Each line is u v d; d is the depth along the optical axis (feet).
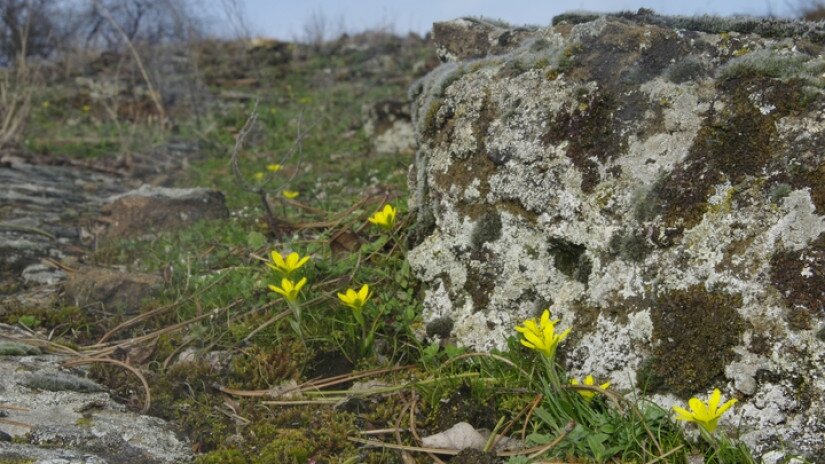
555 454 0.85
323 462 0.89
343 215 1.59
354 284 1.20
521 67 1.11
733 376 0.83
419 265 1.15
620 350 0.92
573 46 1.07
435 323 1.10
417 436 0.91
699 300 0.88
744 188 0.89
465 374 0.98
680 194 0.93
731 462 0.80
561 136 1.04
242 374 1.07
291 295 1.07
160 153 3.34
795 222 0.85
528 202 1.04
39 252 1.73
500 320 1.05
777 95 0.91
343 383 1.06
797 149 0.87
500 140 1.09
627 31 1.04
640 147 0.98
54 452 0.87
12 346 1.18
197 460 0.89
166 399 1.04
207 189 2.05
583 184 1.00
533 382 0.95
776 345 0.82
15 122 3.19
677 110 0.97
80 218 2.06
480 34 1.38
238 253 1.56
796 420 0.79
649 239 0.93
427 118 1.19
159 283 1.41
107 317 1.34
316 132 3.70
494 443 0.88
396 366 1.07
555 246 1.03
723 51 0.99
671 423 0.85
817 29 1.00
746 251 0.87
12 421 0.94
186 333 1.22
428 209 1.19
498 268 1.07
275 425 0.96
